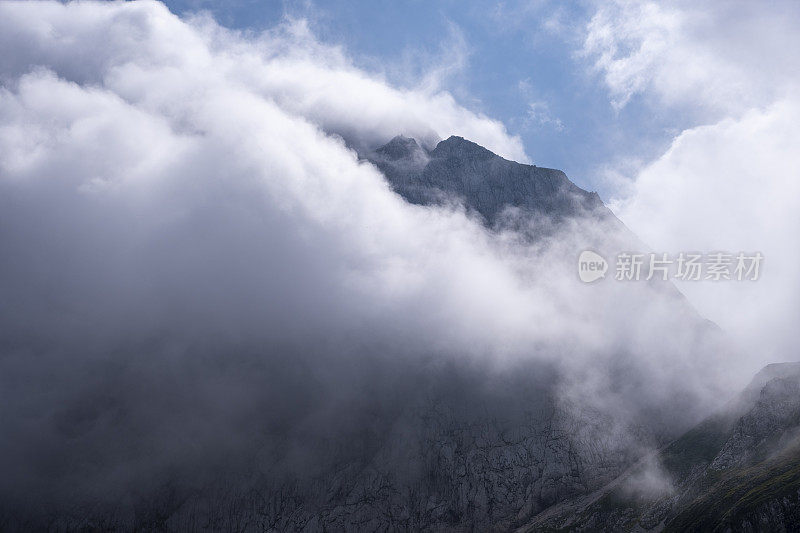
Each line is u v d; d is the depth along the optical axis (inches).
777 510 6973.4
